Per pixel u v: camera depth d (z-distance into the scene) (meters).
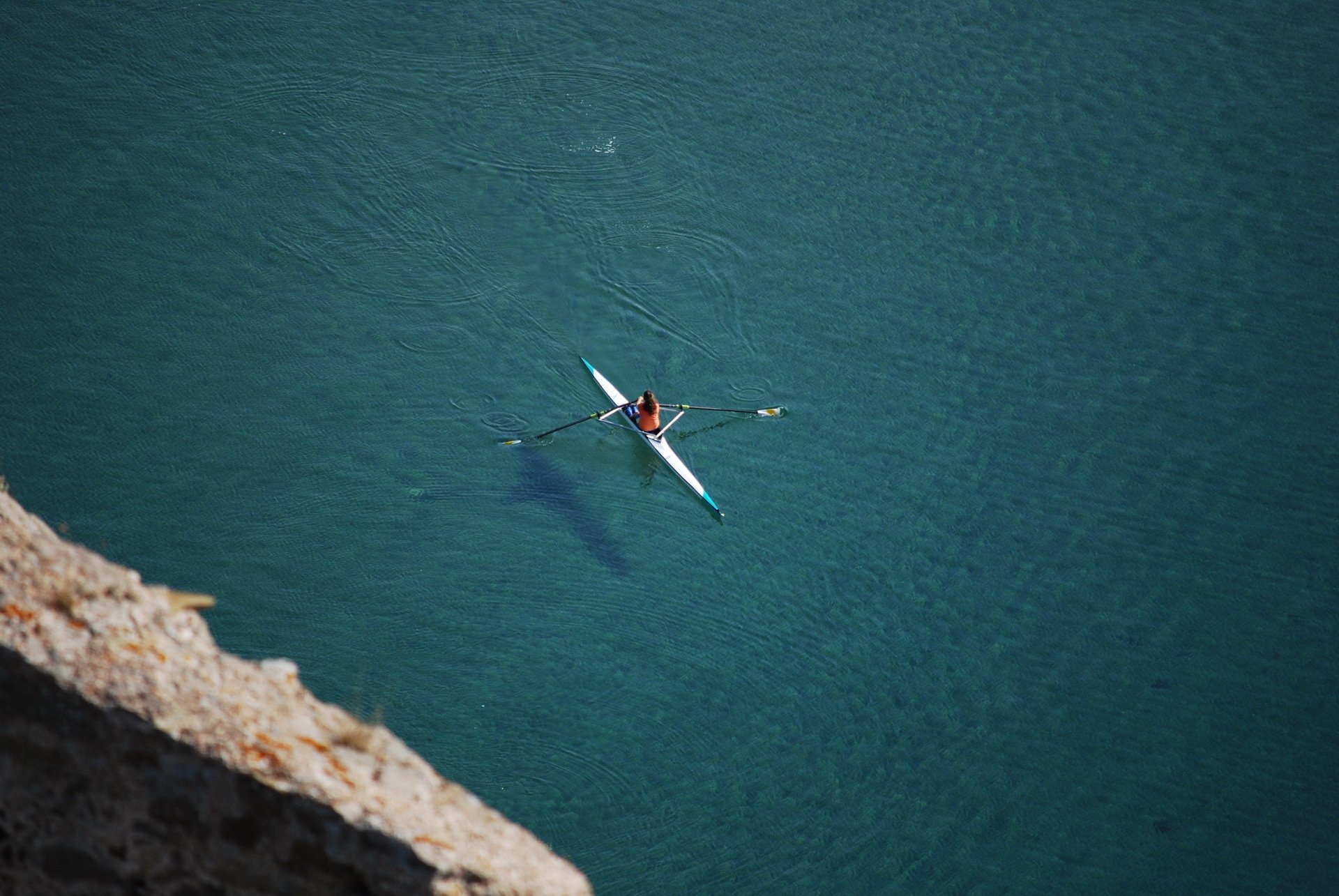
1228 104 55.94
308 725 14.32
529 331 47.28
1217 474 42.66
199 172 51.12
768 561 40.12
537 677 36.22
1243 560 40.16
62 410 42.00
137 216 49.03
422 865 13.38
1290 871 32.25
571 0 60.47
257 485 40.88
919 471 42.94
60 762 13.52
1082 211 51.38
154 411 42.56
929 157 53.59
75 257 47.12
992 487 42.38
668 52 58.12
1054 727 35.56
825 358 46.62
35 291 45.62
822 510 41.78
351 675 35.75
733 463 43.25
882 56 58.22
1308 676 37.03
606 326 47.72
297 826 13.37
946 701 36.25
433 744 34.03
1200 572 39.81
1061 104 55.91
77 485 39.84
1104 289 48.56
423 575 38.91
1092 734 35.41
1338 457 43.22
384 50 57.38
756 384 45.88
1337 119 55.31
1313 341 46.78
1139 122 55.09
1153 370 45.91
